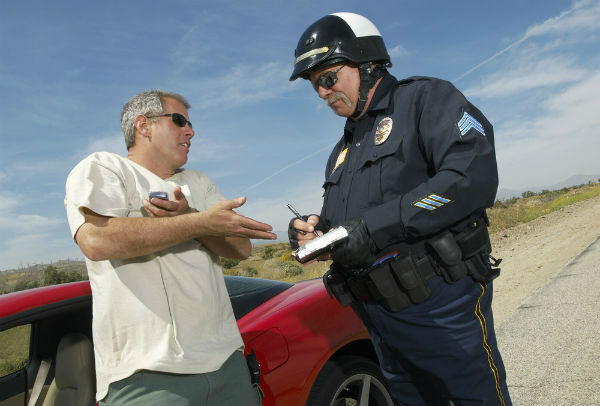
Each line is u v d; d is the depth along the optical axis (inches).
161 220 54.7
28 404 69.7
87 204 53.3
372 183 64.7
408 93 64.4
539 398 102.6
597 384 103.3
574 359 120.2
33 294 72.7
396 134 63.2
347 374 86.5
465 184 55.6
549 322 154.9
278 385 78.6
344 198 69.1
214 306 64.5
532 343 138.2
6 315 67.9
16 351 68.9
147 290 58.6
